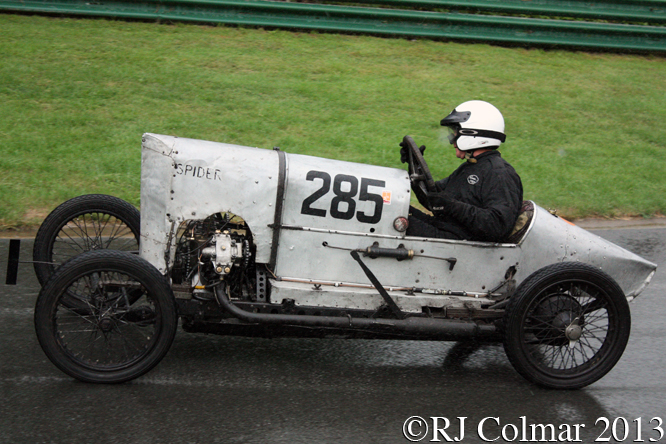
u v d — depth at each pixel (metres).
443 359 3.90
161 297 3.22
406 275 3.66
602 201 6.93
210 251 3.43
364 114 8.44
